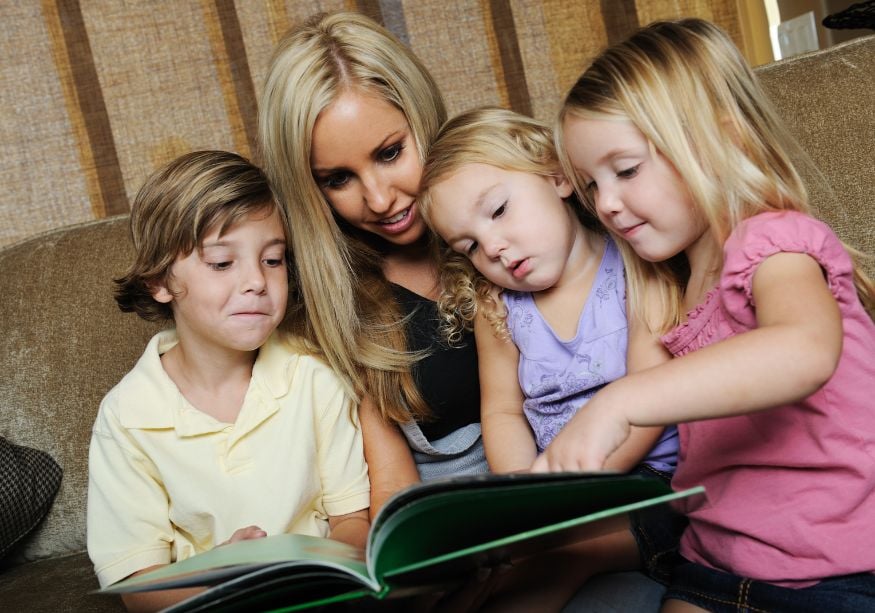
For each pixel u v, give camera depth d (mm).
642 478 656
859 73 1229
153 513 1094
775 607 838
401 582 654
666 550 994
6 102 1982
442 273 1218
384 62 1125
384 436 1201
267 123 1146
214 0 2004
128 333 1399
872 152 1176
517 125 1097
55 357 1402
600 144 910
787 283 789
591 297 1122
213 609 708
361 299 1217
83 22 1986
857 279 973
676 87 890
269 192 1085
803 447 854
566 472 624
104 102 1998
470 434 1247
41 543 1360
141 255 1079
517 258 1064
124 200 2014
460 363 1221
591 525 711
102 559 1077
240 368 1140
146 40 2000
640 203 907
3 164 1988
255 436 1105
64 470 1365
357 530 1103
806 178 1183
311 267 1155
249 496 1076
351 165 1117
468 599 872
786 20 2391
